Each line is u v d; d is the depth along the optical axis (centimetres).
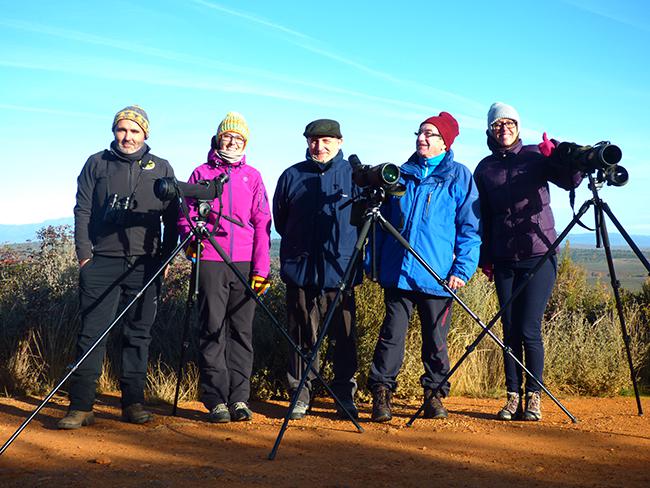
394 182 469
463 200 531
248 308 541
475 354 731
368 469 385
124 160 516
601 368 716
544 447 445
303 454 420
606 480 368
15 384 645
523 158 545
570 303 927
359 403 644
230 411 532
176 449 429
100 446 433
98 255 514
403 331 536
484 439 465
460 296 750
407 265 523
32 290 757
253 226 550
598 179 510
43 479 357
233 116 538
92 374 501
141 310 521
